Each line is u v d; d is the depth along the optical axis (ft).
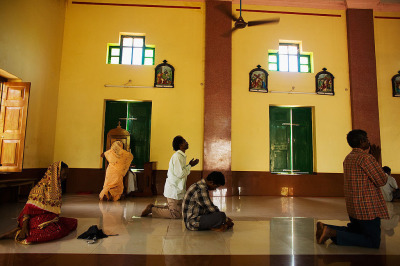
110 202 19.92
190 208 12.05
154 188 24.39
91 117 25.72
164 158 25.71
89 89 25.96
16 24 19.08
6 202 19.17
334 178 26.17
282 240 10.78
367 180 9.83
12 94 19.34
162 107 26.16
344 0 27.53
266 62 27.12
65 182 24.88
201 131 26.00
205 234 11.44
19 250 9.15
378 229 9.78
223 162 25.22
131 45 27.17
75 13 26.58
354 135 10.36
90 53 26.30
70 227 11.43
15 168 18.85
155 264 8.09
